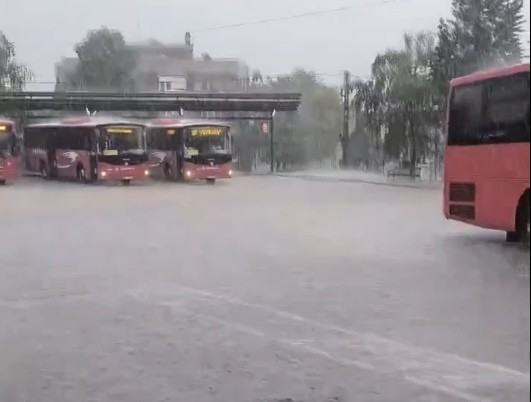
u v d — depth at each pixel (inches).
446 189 647.1
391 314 362.3
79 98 1916.8
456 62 1268.5
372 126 1659.7
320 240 669.3
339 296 411.2
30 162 1872.5
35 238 702.5
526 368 264.2
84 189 1445.6
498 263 508.1
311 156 2085.4
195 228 778.8
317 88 2198.6
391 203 1069.8
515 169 563.5
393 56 1615.4
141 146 1577.3
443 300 389.7
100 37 2429.9
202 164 1593.3
